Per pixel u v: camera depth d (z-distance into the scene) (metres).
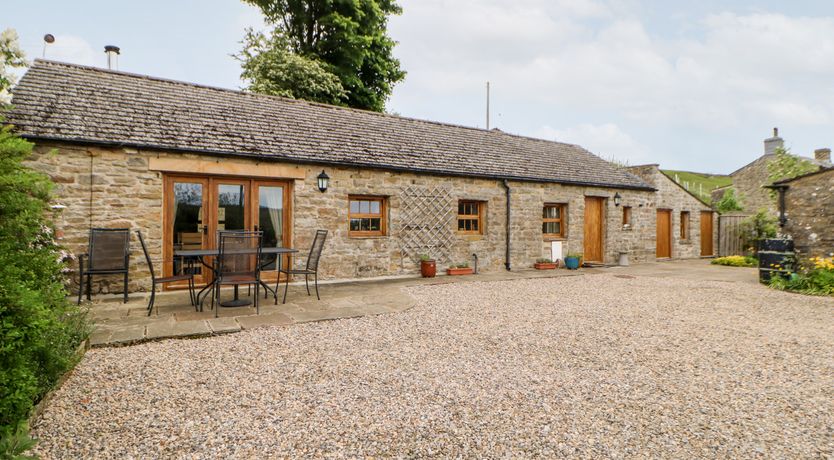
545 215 12.57
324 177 8.70
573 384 3.39
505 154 12.52
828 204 8.98
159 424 2.62
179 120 8.08
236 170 7.90
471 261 10.89
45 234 5.77
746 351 4.35
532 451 2.37
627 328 5.25
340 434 2.54
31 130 6.39
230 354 4.00
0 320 1.97
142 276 7.21
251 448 2.37
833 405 3.05
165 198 7.48
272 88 16.77
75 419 2.66
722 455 2.36
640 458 2.31
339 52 19.73
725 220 17.55
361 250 9.30
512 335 4.86
